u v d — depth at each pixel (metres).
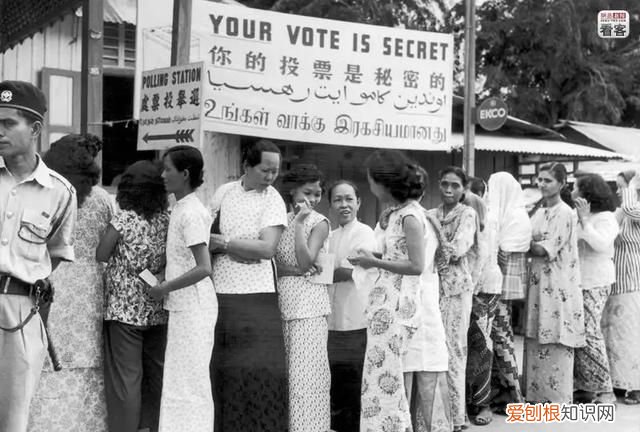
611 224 5.79
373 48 6.68
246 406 4.27
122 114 8.32
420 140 6.91
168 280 3.75
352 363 4.49
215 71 6.11
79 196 3.77
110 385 3.82
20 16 6.36
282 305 4.20
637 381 6.02
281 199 4.12
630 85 18.39
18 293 3.02
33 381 3.09
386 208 4.14
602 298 5.86
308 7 15.93
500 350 5.52
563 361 5.60
